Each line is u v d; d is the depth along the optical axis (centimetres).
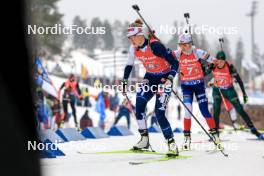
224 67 3428
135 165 1775
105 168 1675
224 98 3491
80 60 14112
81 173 1539
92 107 10000
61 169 1639
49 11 10306
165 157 2034
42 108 3522
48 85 4153
